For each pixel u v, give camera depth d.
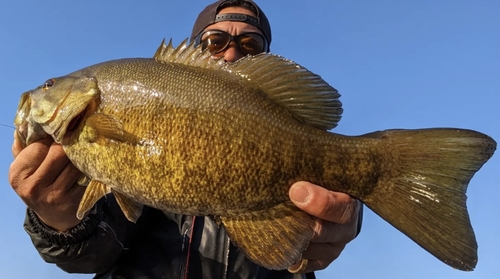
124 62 0.43
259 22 0.75
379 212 0.41
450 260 0.38
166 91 0.40
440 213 0.39
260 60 0.42
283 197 0.41
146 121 0.40
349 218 0.40
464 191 0.39
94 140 0.41
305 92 0.42
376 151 0.41
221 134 0.39
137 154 0.40
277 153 0.40
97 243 0.48
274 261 0.40
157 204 0.40
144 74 0.41
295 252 0.40
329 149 0.41
